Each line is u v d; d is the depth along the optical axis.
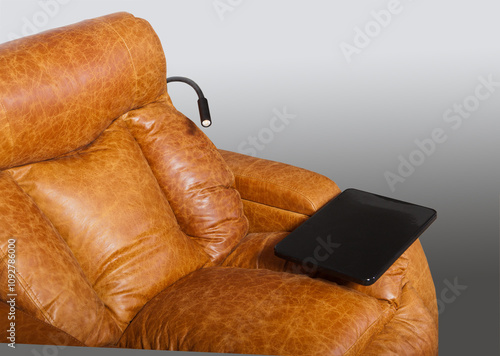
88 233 1.50
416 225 1.66
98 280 1.51
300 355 1.31
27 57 1.46
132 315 1.52
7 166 1.44
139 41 1.71
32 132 1.43
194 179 1.77
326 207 1.77
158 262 1.58
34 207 1.41
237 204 1.84
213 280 1.58
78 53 1.55
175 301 1.50
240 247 1.82
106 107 1.61
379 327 1.50
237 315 1.41
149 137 1.77
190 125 1.85
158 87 1.79
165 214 1.67
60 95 1.48
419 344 1.53
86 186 1.53
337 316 1.41
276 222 1.88
